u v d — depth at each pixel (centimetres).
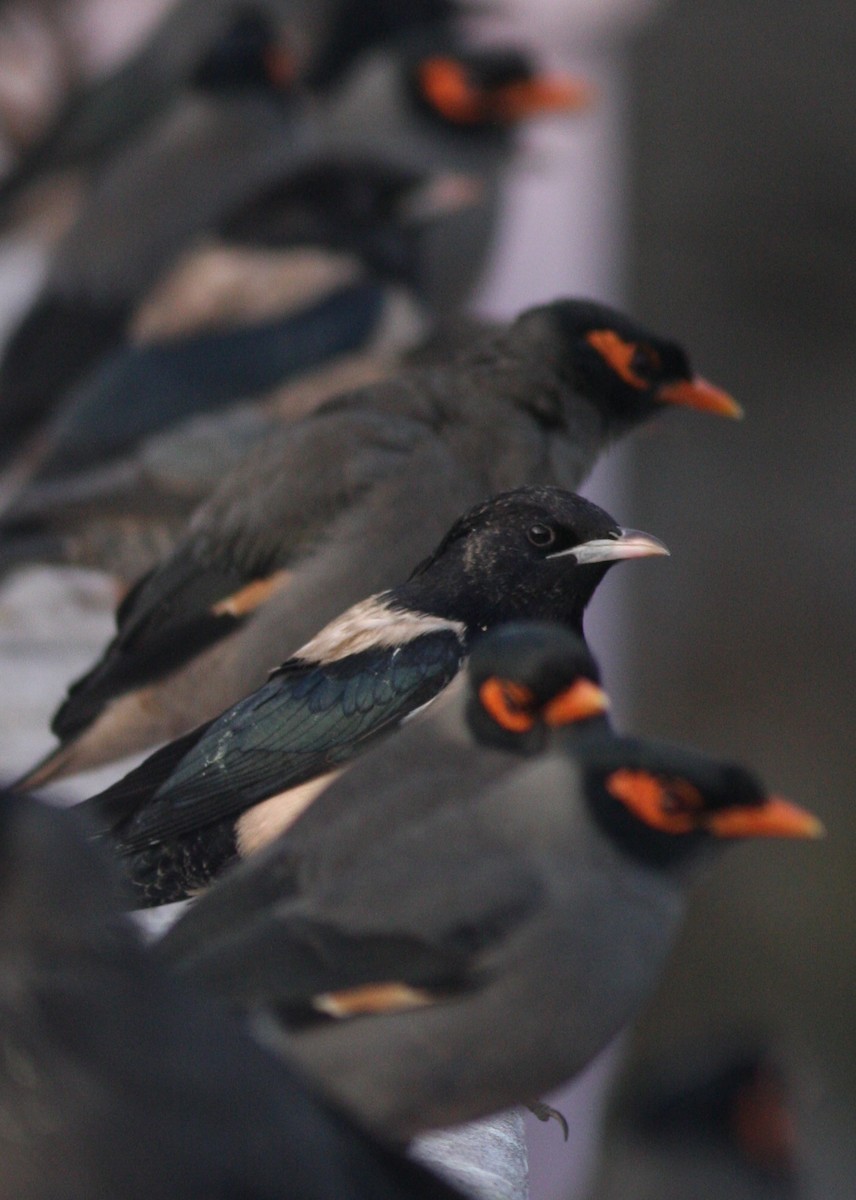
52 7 1834
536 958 541
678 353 899
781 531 2234
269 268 1437
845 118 2186
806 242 2208
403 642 727
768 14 2184
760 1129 1467
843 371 2211
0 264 1795
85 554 1192
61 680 1087
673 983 2127
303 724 725
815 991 2127
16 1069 434
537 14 2206
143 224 1472
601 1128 1516
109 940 446
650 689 2248
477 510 747
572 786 553
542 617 736
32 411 1440
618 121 2217
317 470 848
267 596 847
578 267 2123
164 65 1722
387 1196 458
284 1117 445
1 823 445
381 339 1428
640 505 2253
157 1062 439
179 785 730
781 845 2159
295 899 549
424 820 556
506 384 871
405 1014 541
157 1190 430
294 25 1706
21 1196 429
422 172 1540
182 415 1325
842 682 2220
